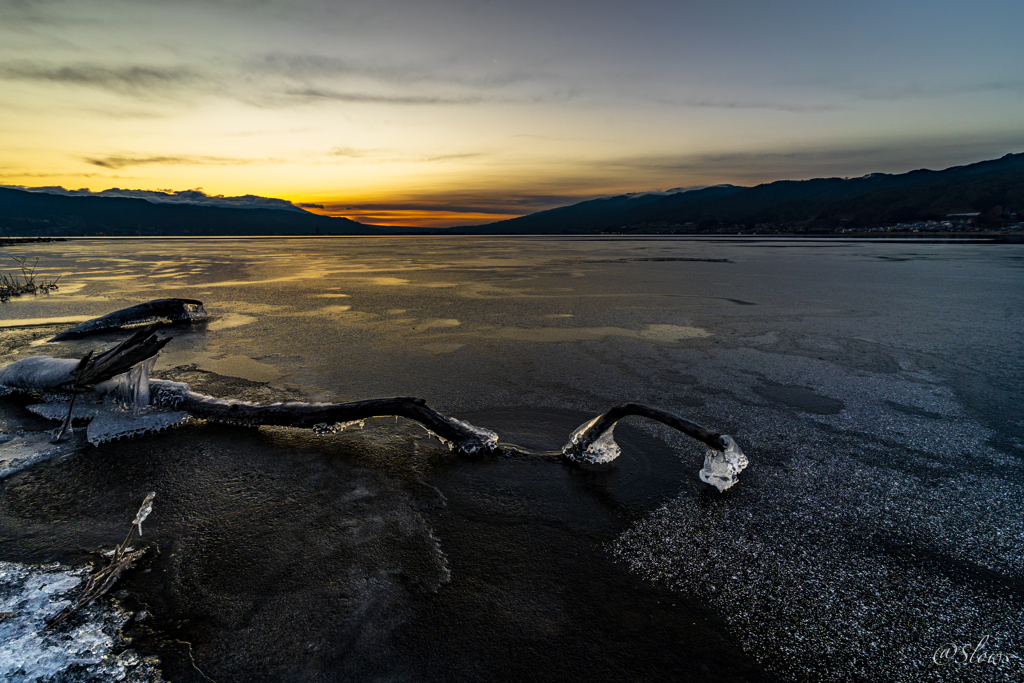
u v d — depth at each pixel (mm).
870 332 7824
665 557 2498
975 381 5379
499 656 1886
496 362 5984
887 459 3611
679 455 3670
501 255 31312
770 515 2885
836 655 1926
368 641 1943
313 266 22156
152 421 3998
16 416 4199
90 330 7766
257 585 2242
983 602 2221
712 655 1916
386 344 6859
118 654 1844
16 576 2270
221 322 8500
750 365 5945
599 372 5613
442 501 2980
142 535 2607
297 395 4773
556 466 3453
